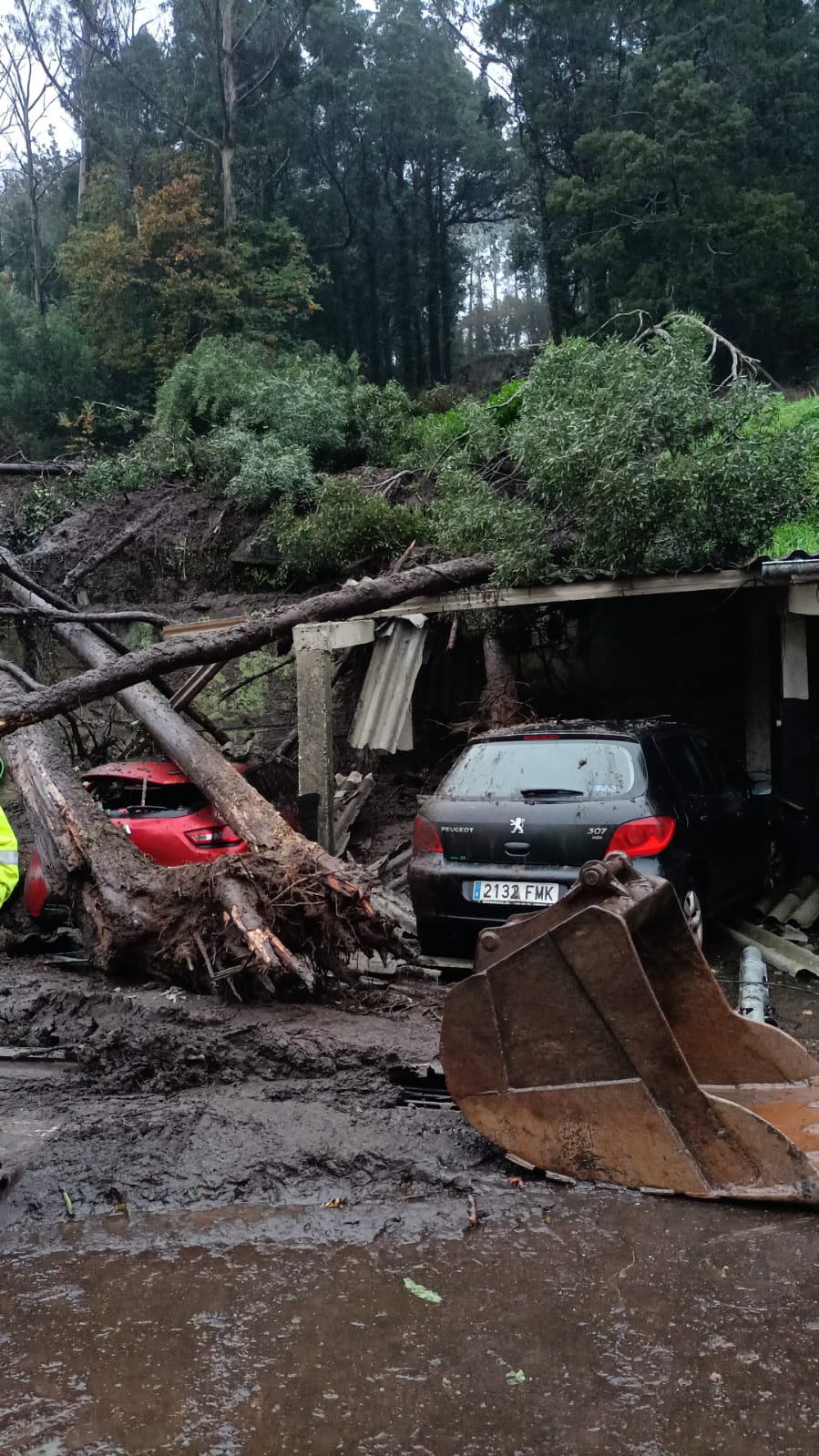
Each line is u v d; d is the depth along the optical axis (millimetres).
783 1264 2980
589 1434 2277
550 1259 3047
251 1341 2664
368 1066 4574
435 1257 3088
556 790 6070
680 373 9398
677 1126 3459
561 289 38969
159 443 16969
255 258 31797
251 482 15109
